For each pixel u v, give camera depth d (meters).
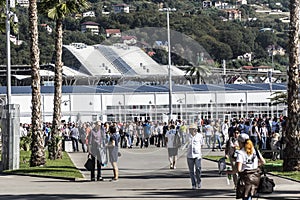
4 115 44.44
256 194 21.66
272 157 47.41
